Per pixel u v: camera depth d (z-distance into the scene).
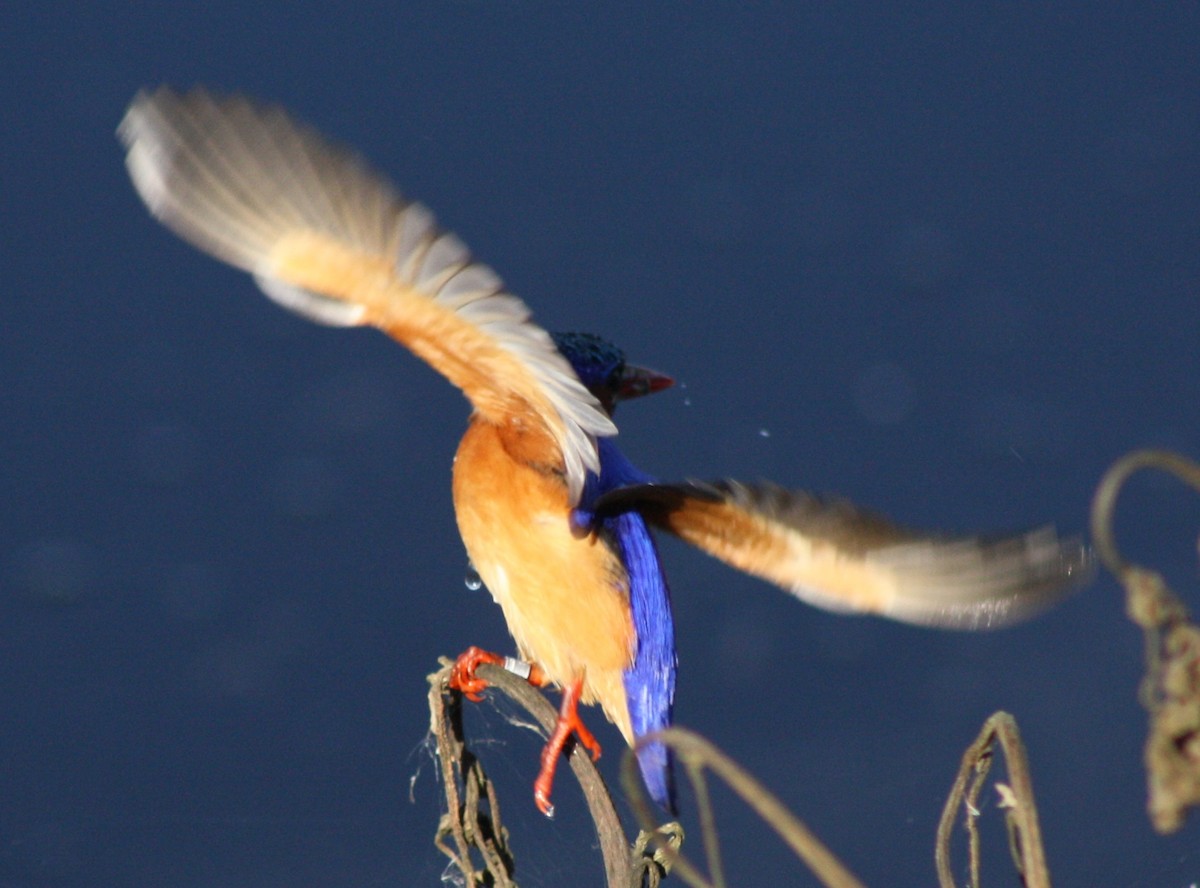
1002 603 3.65
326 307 3.85
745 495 3.87
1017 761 3.25
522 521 4.60
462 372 4.27
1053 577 3.60
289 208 3.73
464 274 3.77
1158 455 2.72
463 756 4.54
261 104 3.69
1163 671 2.71
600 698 4.68
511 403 4.45
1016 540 3.63
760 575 4.05
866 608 3.85
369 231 3.75
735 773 2.80
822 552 3.89
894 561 3.79
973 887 3.38
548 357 3.92
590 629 4.59
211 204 3.69
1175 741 2.71
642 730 4.58
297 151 3.72
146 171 3.63
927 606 3.76
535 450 4.61
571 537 4.58
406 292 3.81
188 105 3.66
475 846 4.62
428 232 3.73
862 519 3.80
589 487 4.60
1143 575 2.70
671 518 4.23
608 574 4.58
